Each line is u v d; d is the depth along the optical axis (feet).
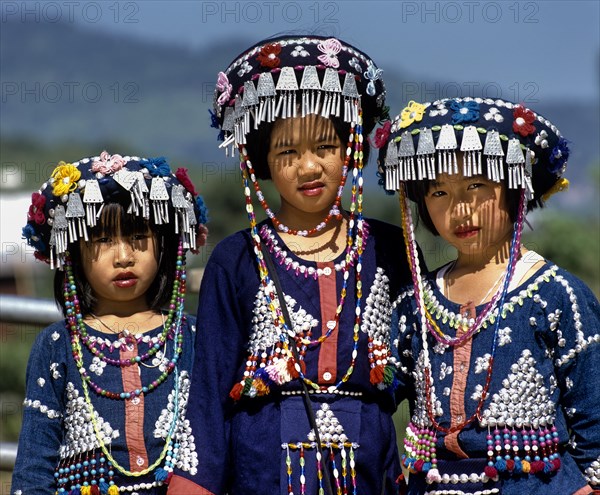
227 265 23.85
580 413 21.77
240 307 23.72
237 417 23.29
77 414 24.11
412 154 22.21
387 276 24.02
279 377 22.67
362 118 24.39
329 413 22.80
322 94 22.98
